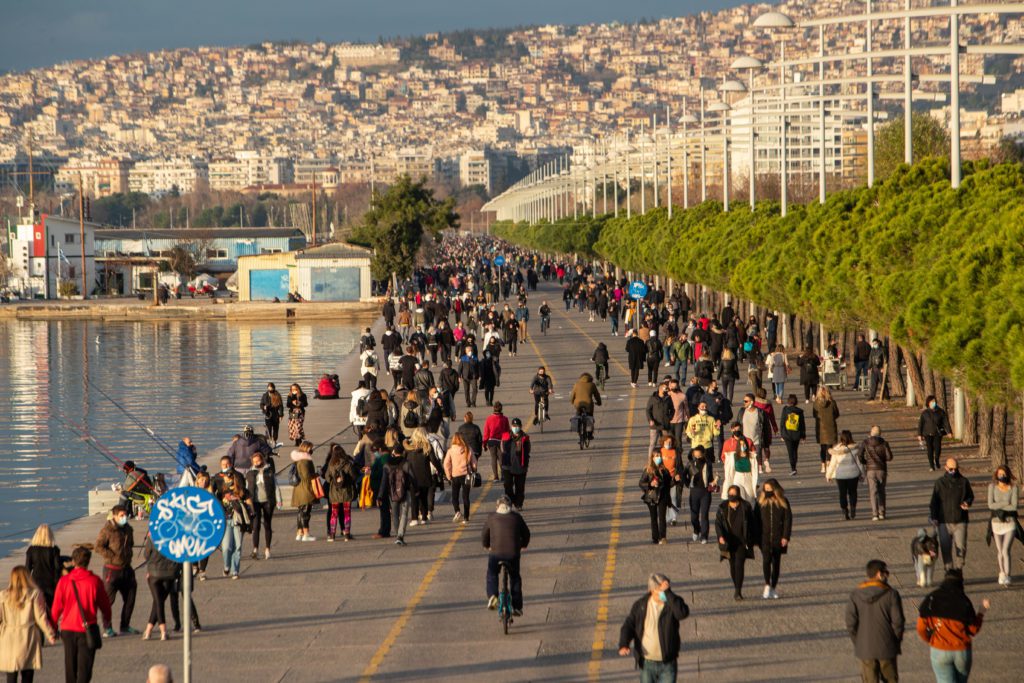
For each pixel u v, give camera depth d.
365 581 62.25
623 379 146.62
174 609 54.62
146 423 154.00
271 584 62.19
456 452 75.56
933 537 58.75
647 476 68.12
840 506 76.75
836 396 130.12
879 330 112.75
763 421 86.06
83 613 46.00
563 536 70.62
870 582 42.72
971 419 99.75
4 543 93.81
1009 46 104.88
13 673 45.69
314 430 122.31
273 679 47.59
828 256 127.75
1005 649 49.44
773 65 142.50
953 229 97.25
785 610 55.09
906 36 125.81
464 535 72.00
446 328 161.38
